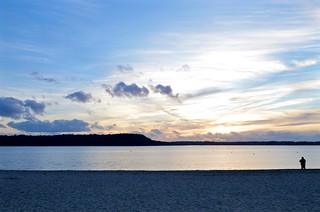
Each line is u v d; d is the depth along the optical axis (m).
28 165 60.19
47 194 19.34
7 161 73.19
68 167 54.91
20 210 14.91
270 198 17.58
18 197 18.38
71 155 111.00
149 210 14.79
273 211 14.37
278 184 22.58
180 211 14.56
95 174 29.38
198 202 16.61
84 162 69.25
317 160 76.62
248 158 88.69
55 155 110.88
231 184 22.81
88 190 20.78
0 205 16.09
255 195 18.53
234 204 16.03
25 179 26.00
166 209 14.98
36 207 15.59
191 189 20.88
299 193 19.06
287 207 15.19
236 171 30.80
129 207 15.49
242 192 19.59
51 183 23.86
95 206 15.78
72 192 20.05
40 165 60.22
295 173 28.77
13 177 27.14
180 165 59.53
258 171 30.59
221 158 88.25
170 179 25.67
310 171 30.25
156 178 26.38
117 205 15.99
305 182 23.41
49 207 15.59
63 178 26.64
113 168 52.44
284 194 18.78
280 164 62.19
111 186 22.39
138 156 103.38
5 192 20.06
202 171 31.14
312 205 15.58
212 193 19.33
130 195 18.89
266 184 22.62
